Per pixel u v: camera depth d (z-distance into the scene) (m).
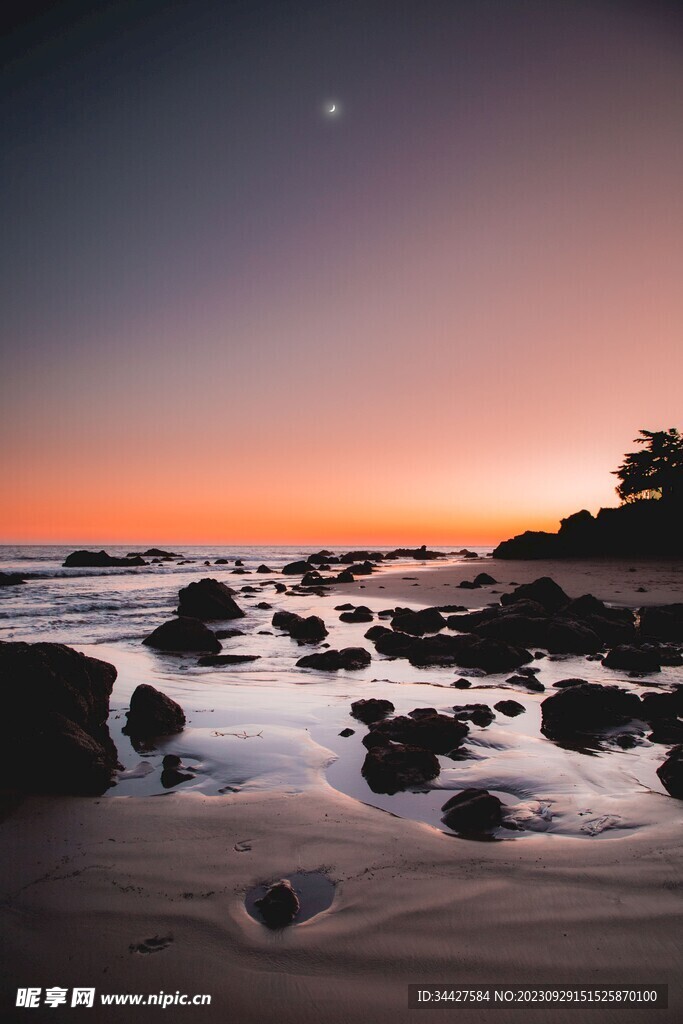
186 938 3.25
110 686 7.93
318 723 7.75
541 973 2.95
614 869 3.90
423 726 6.88
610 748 6.64
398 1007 2.76
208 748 6.76
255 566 64.38
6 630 16.83
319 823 4.73
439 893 3.64
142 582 39.06
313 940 3.21
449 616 17.14
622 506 54.97
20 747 5.54
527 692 9.28
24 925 3.36
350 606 21.73
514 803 5.14
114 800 5.25
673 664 11.12
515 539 57.50
